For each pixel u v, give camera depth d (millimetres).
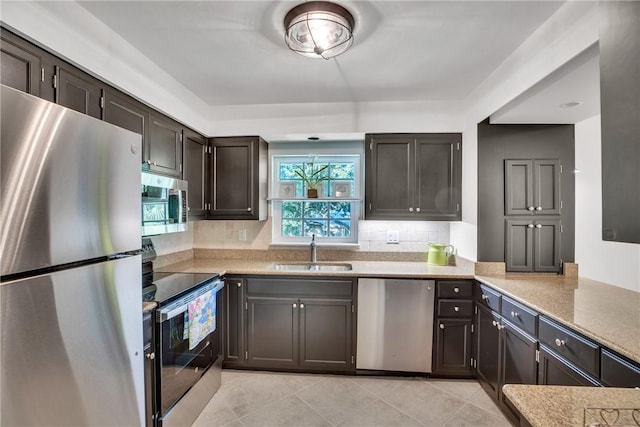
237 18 1617
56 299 872
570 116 2316
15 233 774
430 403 2217
